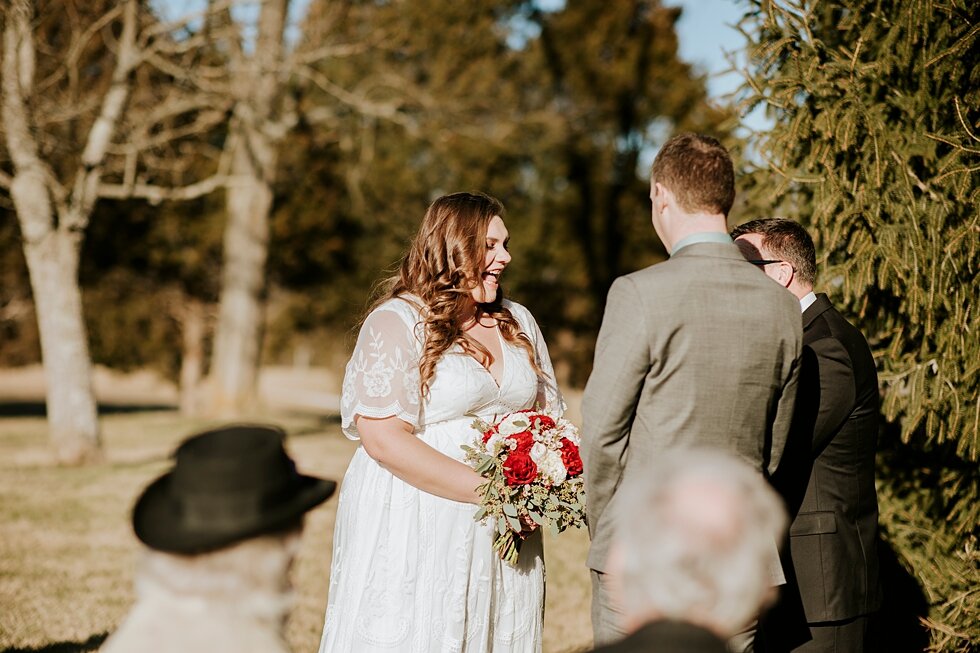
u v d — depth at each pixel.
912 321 3.39
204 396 23.34
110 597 5.37
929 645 3.60
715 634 1.24
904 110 3.46
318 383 36.78
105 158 11.06
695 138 2.45
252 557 1.49
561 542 7.06
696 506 1.30
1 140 10.96
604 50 20.20
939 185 3.34
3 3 9.77
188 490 1.50
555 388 3.27
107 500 8.61
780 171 3.67
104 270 19.36
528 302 21.55
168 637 1.43
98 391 32.94
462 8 18.08
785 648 2.73
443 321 2.82
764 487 1.38
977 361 3.25
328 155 20.31
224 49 13.94
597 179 20.66
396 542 2.77
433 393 2.83
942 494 3.68
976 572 3.55
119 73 10.76
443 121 18.16
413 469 2.72
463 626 2.76
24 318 22.39
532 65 19.95
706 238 2.39
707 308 2.28
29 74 10.34
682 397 2.26
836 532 2.70
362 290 21.69
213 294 21.42
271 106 16.19
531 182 21.17
